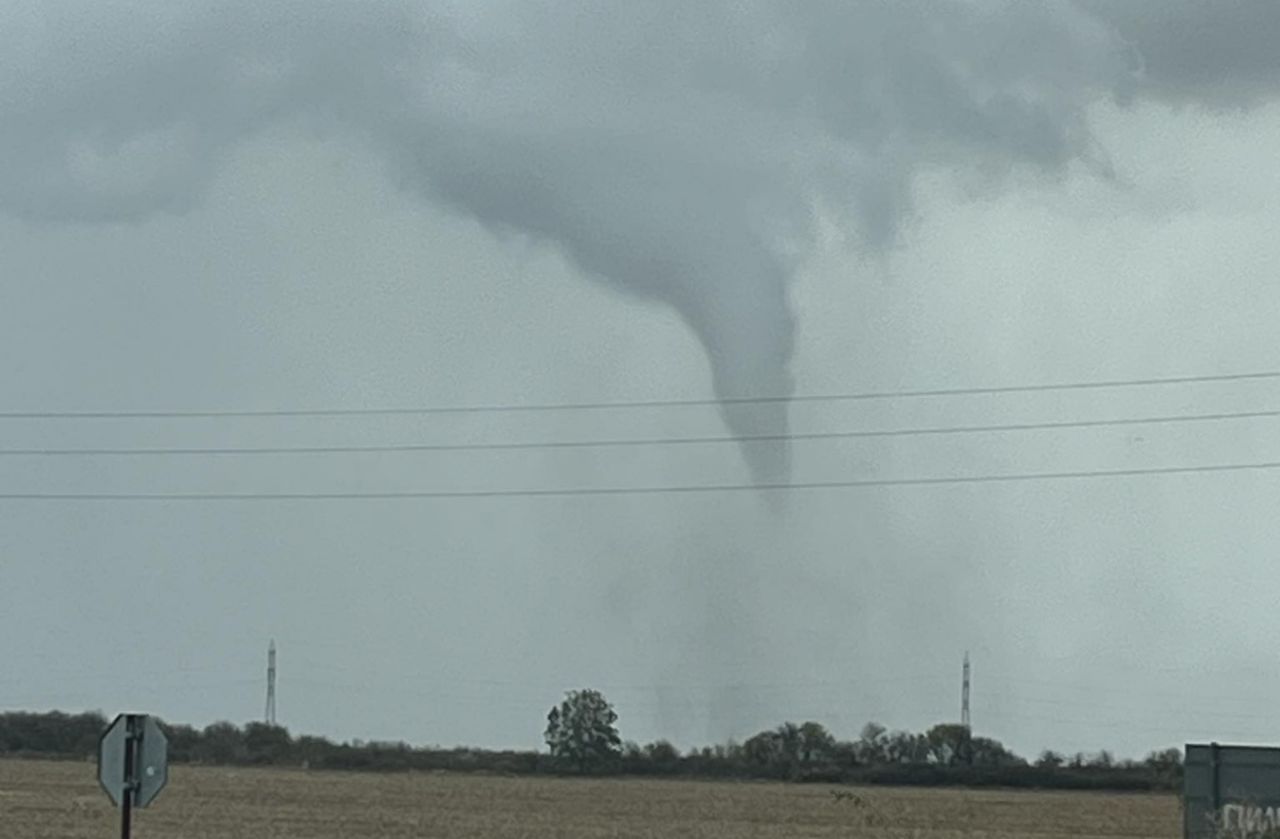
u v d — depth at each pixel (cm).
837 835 12800
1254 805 6894
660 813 15238
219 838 11275
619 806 16200
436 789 18625
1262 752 6894
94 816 12900
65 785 17338
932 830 13812
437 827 12800
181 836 11325
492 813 14675
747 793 19025
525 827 13012
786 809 16062
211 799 15712
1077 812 16725
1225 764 6950
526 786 19888
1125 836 13738
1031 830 14250
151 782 5138
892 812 15825
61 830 11550
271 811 14150
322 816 13662
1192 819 6981
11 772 19912
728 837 12381
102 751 5106
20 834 11181
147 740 5138
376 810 14625
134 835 11294
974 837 13162
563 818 14262
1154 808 17475
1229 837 6919
